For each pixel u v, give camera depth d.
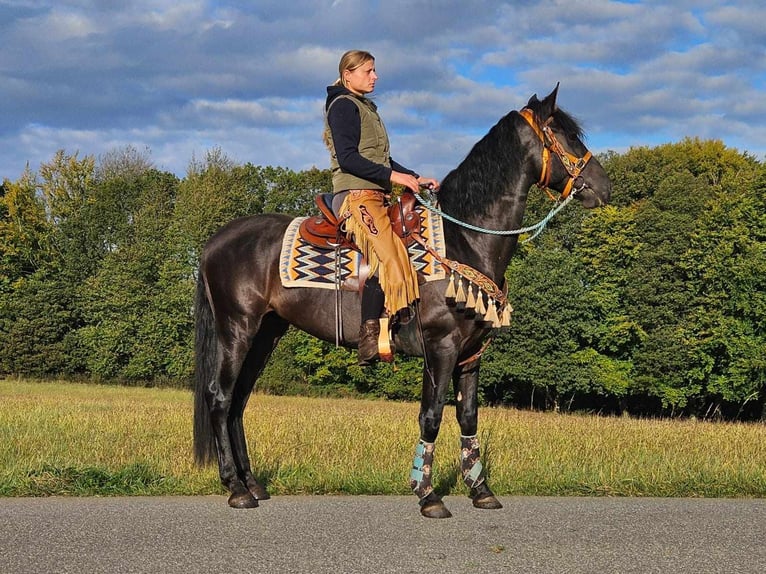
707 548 4.65
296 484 6.59
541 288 42.38
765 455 8.56
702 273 39.72
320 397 44.09
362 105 5.69
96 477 6.49
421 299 5.52
